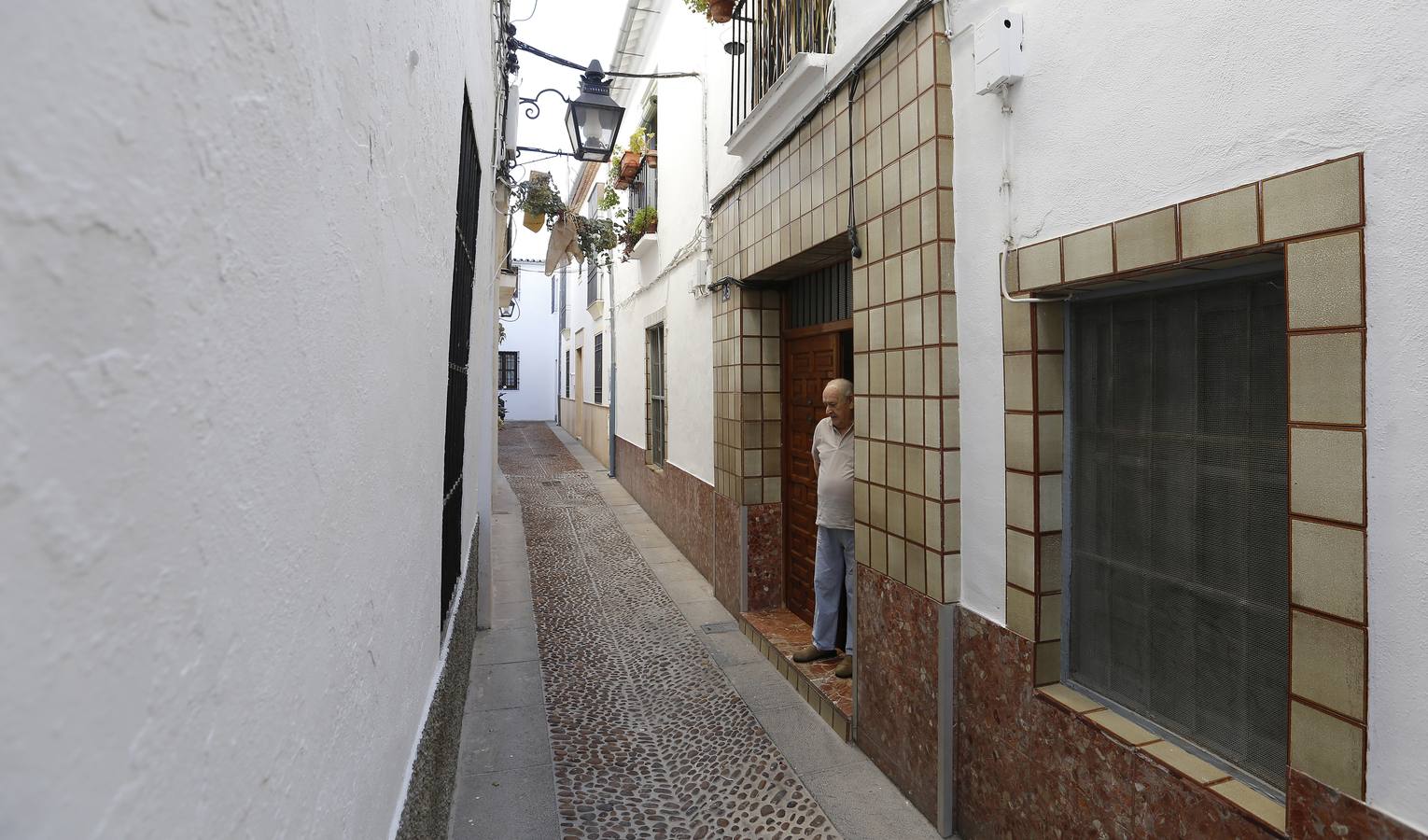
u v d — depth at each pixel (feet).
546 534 28.32
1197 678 7.03
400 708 5.43
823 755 11.89
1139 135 6.84
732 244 18.44
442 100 6.70
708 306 21.27
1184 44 6.37
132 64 1.61
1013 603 8.74
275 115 2.47
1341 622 5.23
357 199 3.64
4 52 1.25
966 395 9.48
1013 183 8.55
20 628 1.31
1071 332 8.46
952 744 9.73
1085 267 7.47
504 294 27.25
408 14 4.90
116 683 1.62
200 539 2.01
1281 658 6.25
